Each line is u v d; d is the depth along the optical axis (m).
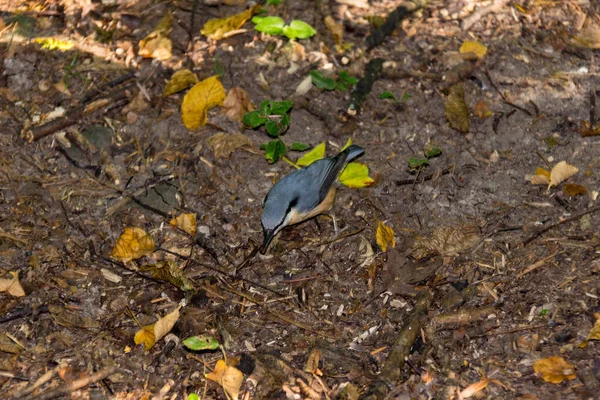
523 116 10.62
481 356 7.98
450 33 11.84
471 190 9.91
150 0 12.38
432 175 10.07
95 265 9.23
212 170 10.25
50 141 10.48
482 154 10.30
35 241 9.44
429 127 10.65
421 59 11.46
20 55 11.39
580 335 8.03
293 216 9.31
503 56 11.41
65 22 11.97
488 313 8.40
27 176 10.14
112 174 10.23
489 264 9.00
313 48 11.65
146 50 11.41
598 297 8.41
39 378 7.99
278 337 8.41
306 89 11.09
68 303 8.80
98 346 8.35
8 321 8.59
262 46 11.64
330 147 10.52
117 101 10.91
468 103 10.88
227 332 8.46
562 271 8.77
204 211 9.88
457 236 9.31
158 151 10.45
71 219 9.72
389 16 12.01
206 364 8.13
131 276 9.12
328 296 8.88
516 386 7.58
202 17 12.15
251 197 10.02
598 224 9.28
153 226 9.70
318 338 8.39
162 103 10.91
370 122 10.76
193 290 8.93
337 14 12.25
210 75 11.22
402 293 8.75
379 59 11.39
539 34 11.70
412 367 7.90
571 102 10.73
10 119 10.69
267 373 7.97
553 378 7.56
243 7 12.33
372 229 9.62
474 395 7.56
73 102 10.88
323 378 7.90
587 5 12.10
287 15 12.21
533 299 8.50
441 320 8.37
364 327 8.49
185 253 9.41
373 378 7.87
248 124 10.41
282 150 10.09
